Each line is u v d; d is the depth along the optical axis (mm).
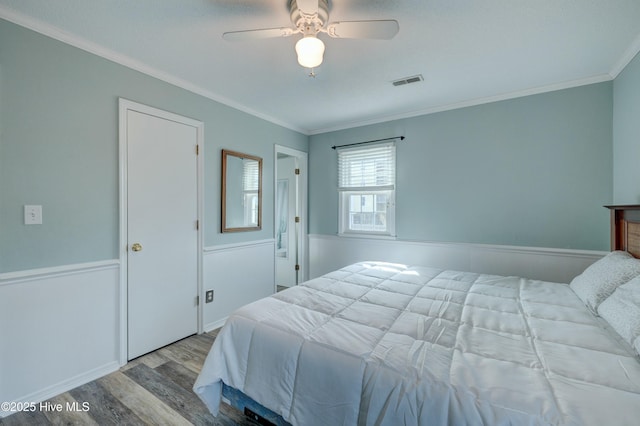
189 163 2723
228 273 3137
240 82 2672
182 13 1725
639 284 1410
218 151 3008
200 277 2824
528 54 2180
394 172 3604
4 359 1708
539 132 2814
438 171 3328
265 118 3592
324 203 4211
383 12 1711
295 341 1352
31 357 1803
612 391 915
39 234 1837
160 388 1969
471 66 2363
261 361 1423
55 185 1902
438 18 1763
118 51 2143
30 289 1802
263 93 2922
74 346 1984
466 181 3174
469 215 3166
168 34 1939
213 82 2674
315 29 1629
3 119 1699
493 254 3025
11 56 1722
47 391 1857
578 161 2660
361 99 3076
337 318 1568
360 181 3887
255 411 1479
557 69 2420
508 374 1030
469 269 3156
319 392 1220
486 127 3061
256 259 3500
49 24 1819
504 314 1596
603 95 2551
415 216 3480
